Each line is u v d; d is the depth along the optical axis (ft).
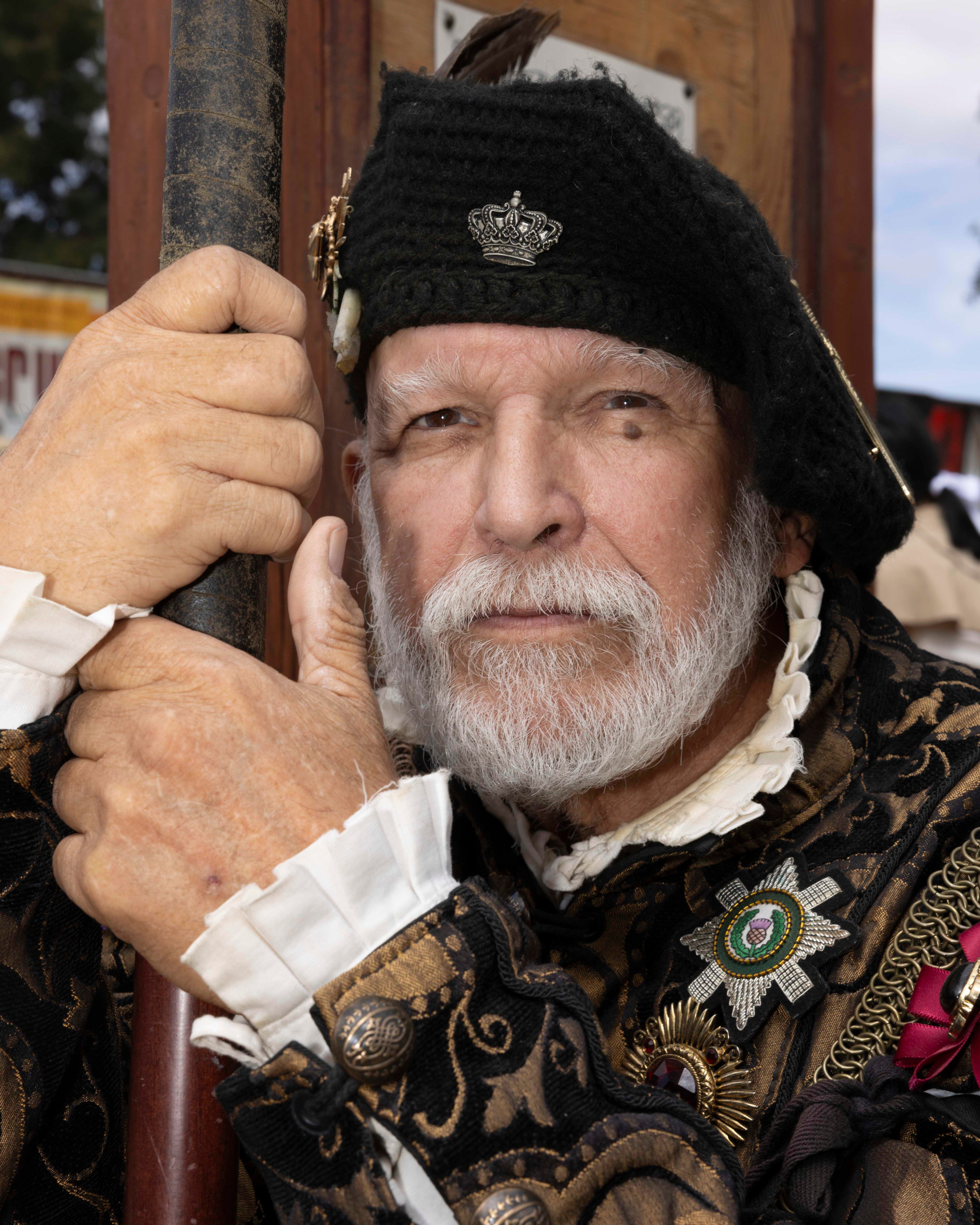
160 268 2.23
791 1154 2.19
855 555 3.01
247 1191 2.76
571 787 2.82
